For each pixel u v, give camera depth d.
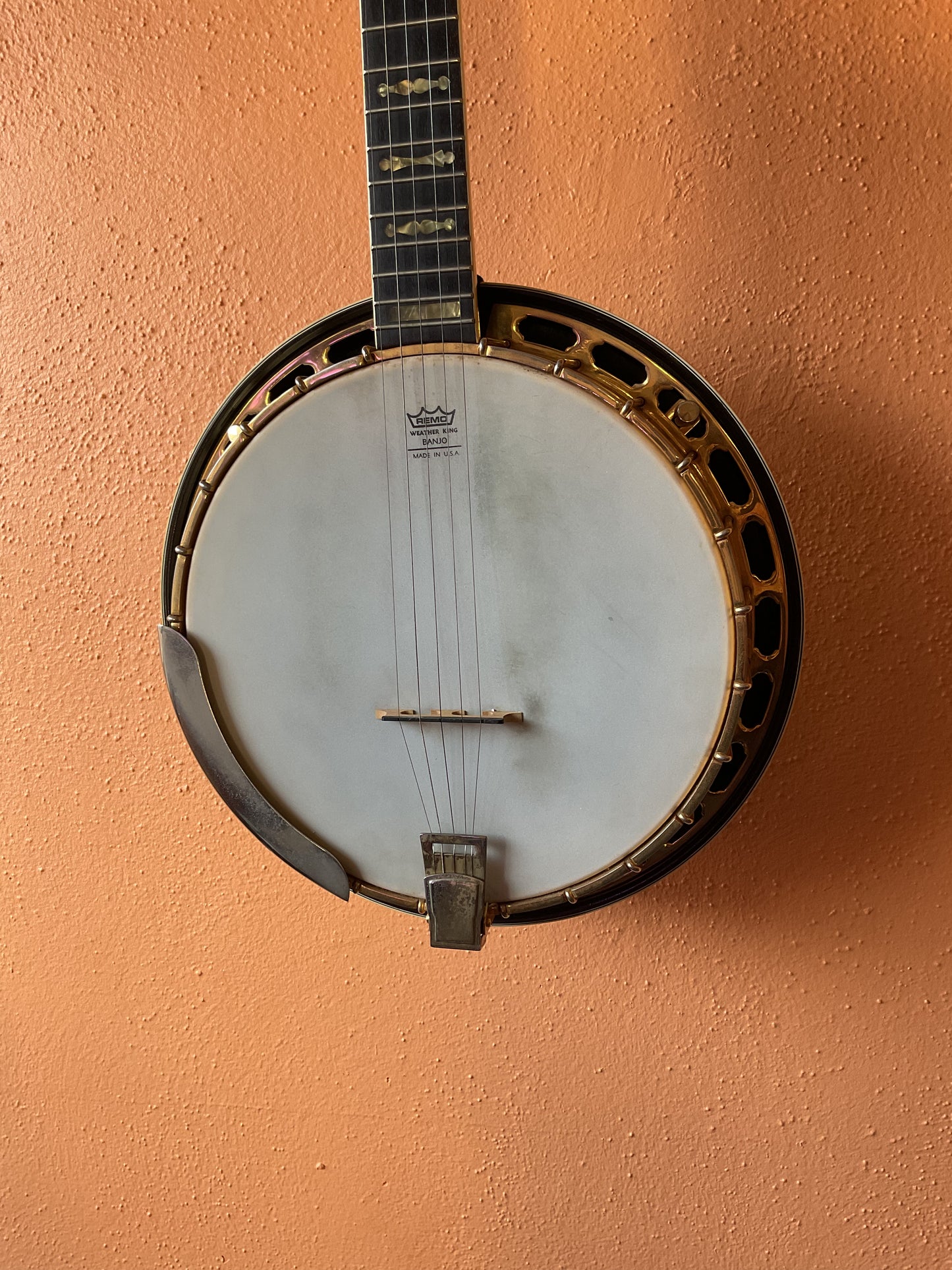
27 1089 0.77
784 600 0.49
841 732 0.61
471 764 0.52
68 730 0.71
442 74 0.46
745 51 0.56
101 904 0.73
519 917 0.54
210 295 0.64
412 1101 0.71
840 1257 0.66
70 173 0.65
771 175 0.57
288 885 0.70
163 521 0.67
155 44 0.62
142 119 0.63
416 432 0.49
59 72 0.64
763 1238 0.67
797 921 0.64
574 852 0.51
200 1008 0.73
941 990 0.62
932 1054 0.63
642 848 0.50
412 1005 0.70
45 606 0.70
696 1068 0.67
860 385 0.58
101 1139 0.76
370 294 0.62
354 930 0.70
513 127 0.59
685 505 0.46
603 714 0.50
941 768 0.60
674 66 0.57
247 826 0.55
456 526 0.50
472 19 0.59
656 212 0.59
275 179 0.62
